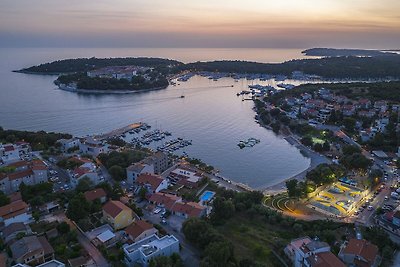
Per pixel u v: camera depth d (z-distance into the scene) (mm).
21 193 164125
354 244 130625
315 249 121812
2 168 186375
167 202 164375
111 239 132500
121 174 197375
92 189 171125
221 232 146000
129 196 175875
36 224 142125
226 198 176000
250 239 141250
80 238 134875
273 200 181500
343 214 163500
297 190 178000
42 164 194250
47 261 118625
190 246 134875
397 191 184250
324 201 177500
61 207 158625
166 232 143000
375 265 124938
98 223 145000
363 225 152375
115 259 121250
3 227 137125
